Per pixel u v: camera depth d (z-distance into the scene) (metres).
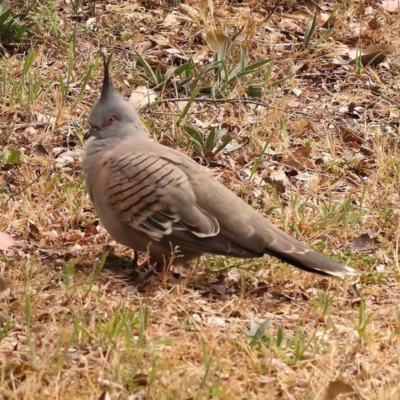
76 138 13.12
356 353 8.81
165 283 9.78
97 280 9.89
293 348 8.77
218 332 9.00
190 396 7.74
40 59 14.59
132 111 10.42
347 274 9.66
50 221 11.25
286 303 9.84
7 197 11.62
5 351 8.38
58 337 8.60
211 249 9.73
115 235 10.11
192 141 13.03
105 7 16.27
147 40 15.49
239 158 13.05
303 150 13.20
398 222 11.62
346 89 14.91
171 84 14.44
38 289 9.38
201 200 9.74
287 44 15.88
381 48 15.51
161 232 9.73
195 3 16.67
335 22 16.45
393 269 10.73
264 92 14.43
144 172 9.76
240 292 9.98
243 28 15.46
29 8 14.91
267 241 9.71
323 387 7.98
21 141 12.91
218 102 14.16
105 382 7.95
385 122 14.20
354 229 11.62
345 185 12.77
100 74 14.50
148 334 8.78
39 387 7.74
